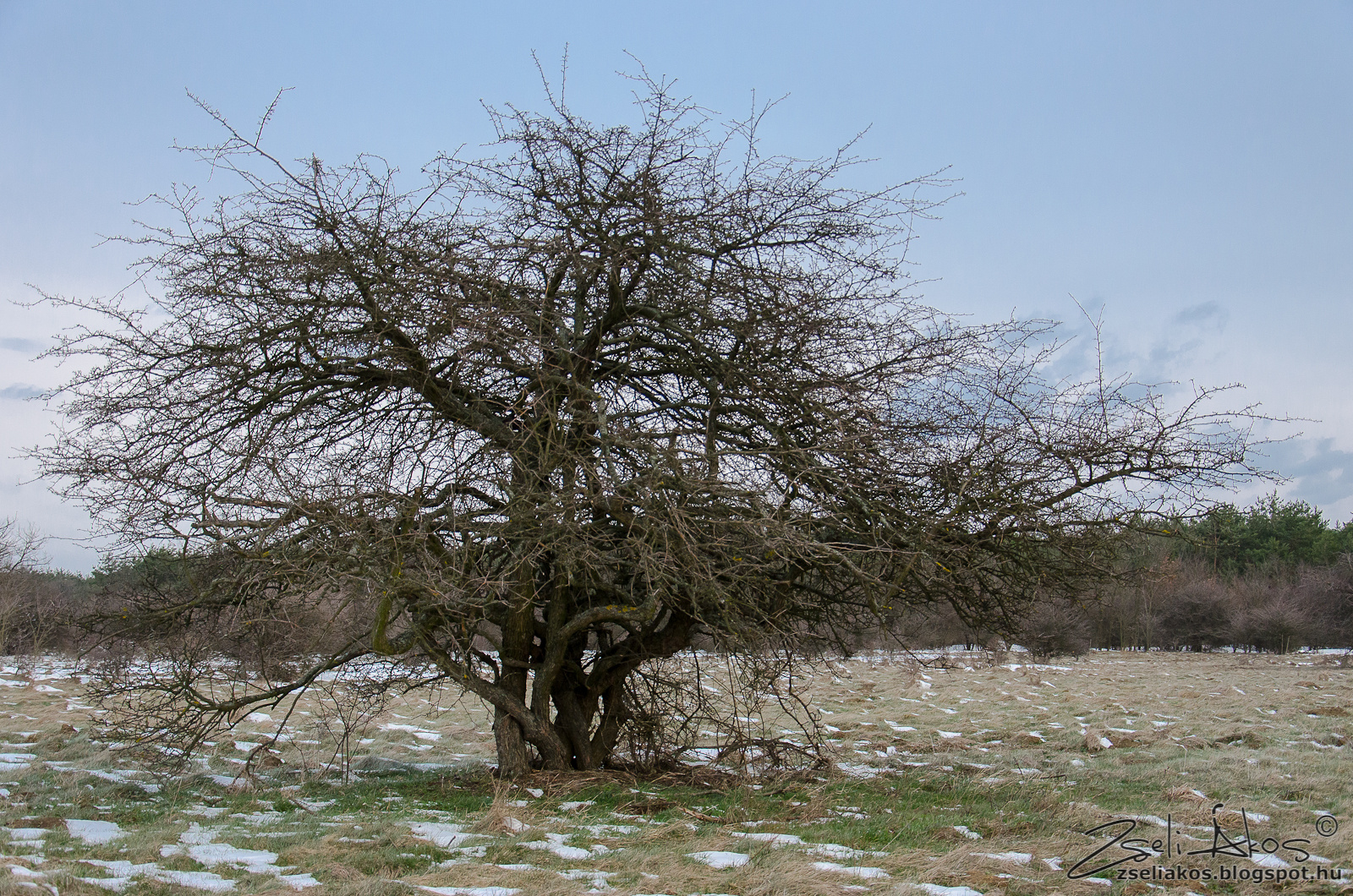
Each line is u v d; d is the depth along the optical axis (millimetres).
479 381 8898
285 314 8359
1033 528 8836
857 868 6445
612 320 9234
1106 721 17141
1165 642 48719
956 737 15328
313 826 7859
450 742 14383
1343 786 10180
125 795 9414
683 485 7660
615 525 8914
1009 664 34062
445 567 7891
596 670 10258
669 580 8172
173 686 9062
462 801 8875
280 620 8180
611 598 10000
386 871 6188
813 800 8961
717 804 8922
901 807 8930
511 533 7766
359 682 10469
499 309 7891
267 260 8125
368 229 8406
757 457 8844
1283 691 23812
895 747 14242
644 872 6305
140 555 8766
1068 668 32750
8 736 13922
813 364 9008
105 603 9680
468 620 8953
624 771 10398
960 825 8102
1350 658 36188
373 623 9719
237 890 5758
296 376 8938
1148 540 9828
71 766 11344
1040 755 13344
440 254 8383
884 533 8633
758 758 11031
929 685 24984
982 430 8836
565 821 7934
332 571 7488
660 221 8484
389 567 7809
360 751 13289
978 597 9852
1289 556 55500
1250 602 47250
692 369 9109
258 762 11680
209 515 8008
